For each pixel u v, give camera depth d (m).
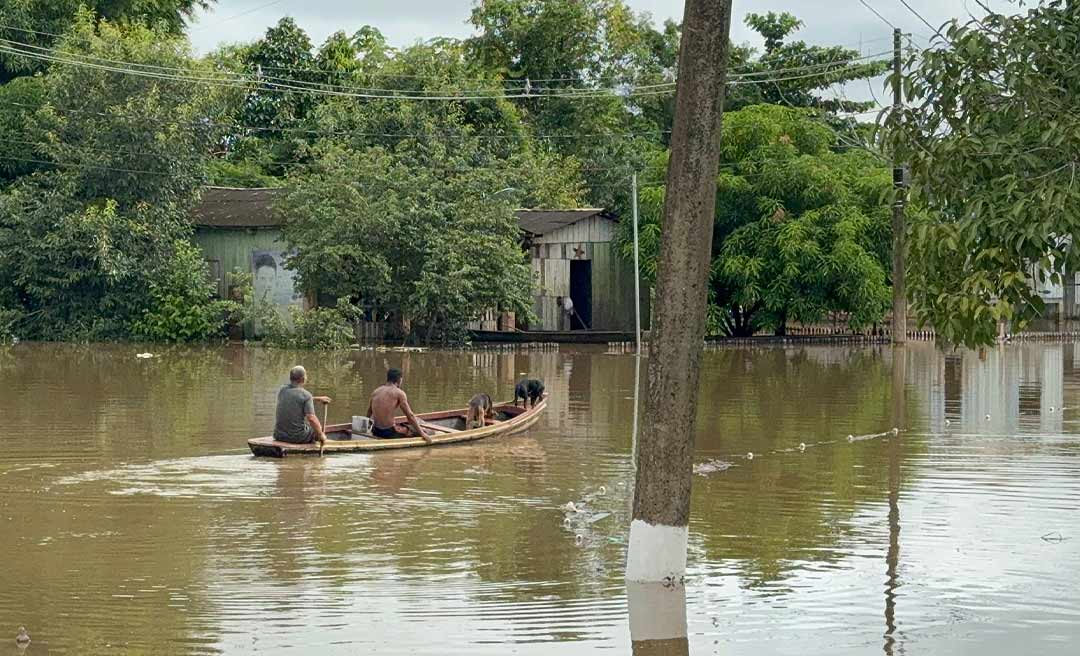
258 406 22.05
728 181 40.69
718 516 13.20
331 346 36.44
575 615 9.59
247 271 40.47
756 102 51.84
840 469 16.06
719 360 34.19
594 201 53.75
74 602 9.88
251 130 52.12
